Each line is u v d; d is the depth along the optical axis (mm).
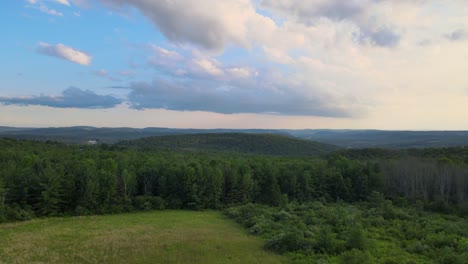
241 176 89000
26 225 57938
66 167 77812
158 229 54812
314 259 35406
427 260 34656
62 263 36031
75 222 61469
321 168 97375
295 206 72688
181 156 115312
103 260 37031
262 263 35344
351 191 91688
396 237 45188
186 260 36719
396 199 83562
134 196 81500
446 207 73125
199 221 63531
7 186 66750
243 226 57906
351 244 38344
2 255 38938
